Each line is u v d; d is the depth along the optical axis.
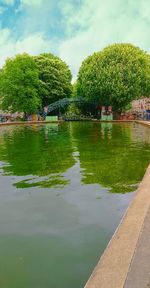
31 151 20.34
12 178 12.49
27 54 73.12
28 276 5.49
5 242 6.80
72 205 9.08
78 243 6.65
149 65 73.00
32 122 67.19
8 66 72.19
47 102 79.75
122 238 5.70
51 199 9.69
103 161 15.84
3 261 6.02
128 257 5.04
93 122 65.50
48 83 76.94
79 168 14.16
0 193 10.45
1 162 16.19
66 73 81.69
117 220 7.85
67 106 82.50
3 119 69.62
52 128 47.34
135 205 7.45
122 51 70.06
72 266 5.77
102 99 70.06
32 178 12.43
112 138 28.00
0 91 72.69
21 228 7.52
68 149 20.92
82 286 5.16
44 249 6.44
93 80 69.19
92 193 10.20
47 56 83.31
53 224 7.71
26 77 71.12
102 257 5.11
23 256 6.18
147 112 70.44
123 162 15.40
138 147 21.06
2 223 7.87
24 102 71.00
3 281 5.36
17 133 37.59
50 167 14.58
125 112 76.75
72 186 11.09
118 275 4.58
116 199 9.51
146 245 5.40
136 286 4.32
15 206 9.12
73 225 7.62
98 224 7.63
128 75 67.94
